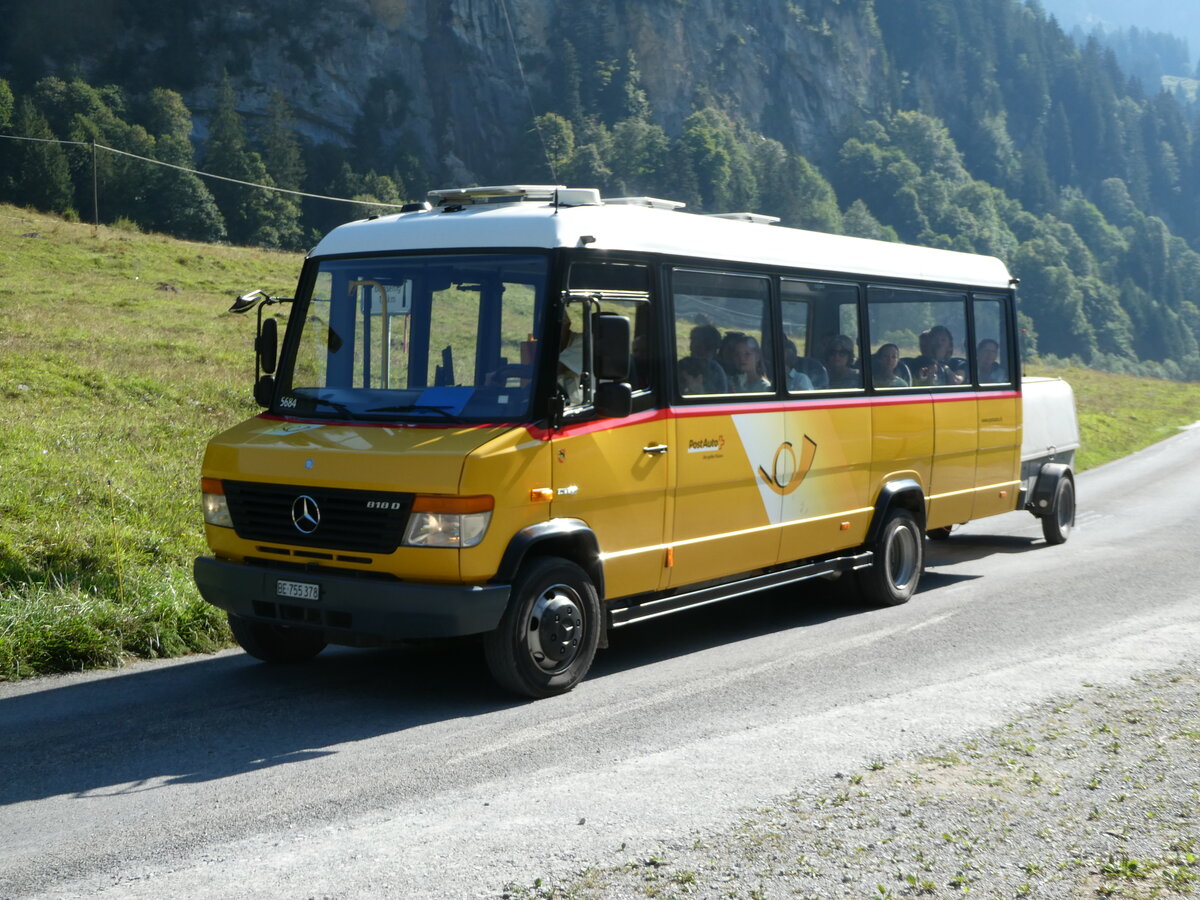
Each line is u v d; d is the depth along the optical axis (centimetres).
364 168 19975
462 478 685
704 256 870
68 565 1005
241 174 16212
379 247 798
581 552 768
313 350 799
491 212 789
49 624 838
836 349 1016
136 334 2773
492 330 749
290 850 492
